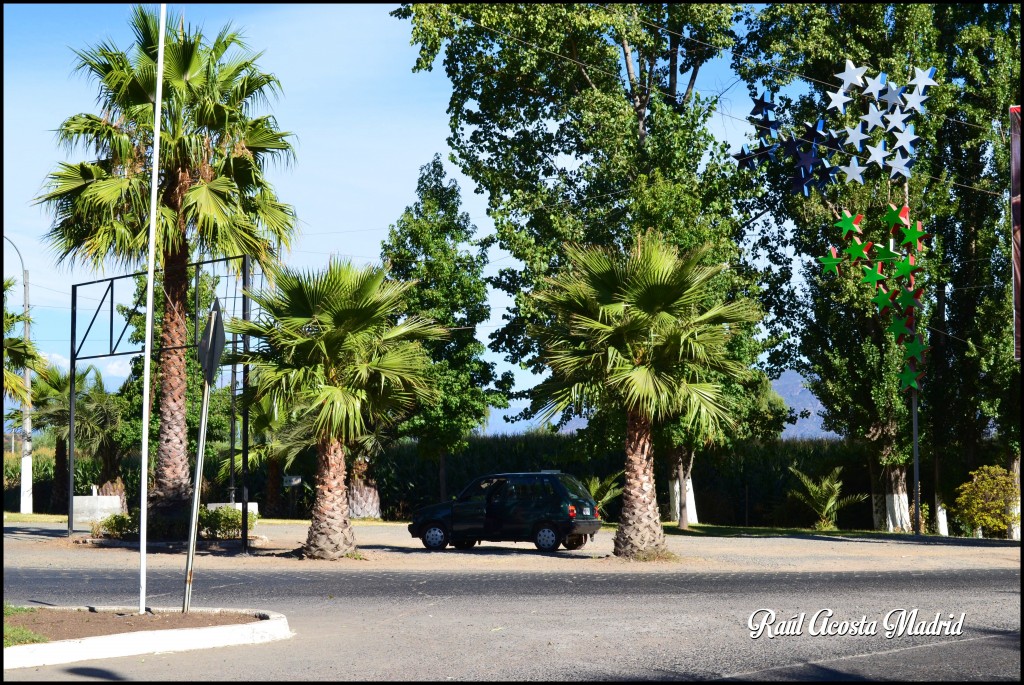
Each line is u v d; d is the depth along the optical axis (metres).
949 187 31.67
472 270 38.28
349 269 18.72
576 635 10.32
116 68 22.16
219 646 9.67
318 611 12.20
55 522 31.28
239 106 23.70
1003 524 29.17
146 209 22.23
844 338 33.78
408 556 20.28
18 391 27.09
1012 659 9.05
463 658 9.02
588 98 32.66
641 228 30.02
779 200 36.34
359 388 19.02
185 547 21.78
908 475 36.72
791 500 39.84
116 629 9.84
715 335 19.12
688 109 32.38
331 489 19.44
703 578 16.34
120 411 39.50
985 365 31.88
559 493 21.75
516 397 37.34
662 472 41.31
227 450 39.91
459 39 34.09
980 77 32.38
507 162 35.38
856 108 30.98
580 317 19.03
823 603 12.86
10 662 8.59
